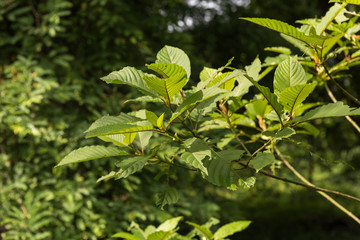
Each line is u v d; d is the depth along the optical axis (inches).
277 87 49.9
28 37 169.5
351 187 368.8
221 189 191.0
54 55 179.0
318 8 267.9
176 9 213.5
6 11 173.8
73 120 164.7
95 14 177.9
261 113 65.2
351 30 62.3
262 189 247.1
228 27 211.6
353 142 225.3
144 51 172.7
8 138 163.6
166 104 44.0
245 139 133.9
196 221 166.2
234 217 188.2
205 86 46.2
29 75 156.3
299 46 64.3
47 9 169.8
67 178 164.7
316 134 70.3
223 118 59.6
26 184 160.2
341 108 41.9
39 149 156.9
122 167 43.2
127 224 153.9
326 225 312.0
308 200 361.1
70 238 148.0
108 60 175.8
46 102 158.6
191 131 47.9
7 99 150.6
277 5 236.1
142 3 208.5
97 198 169.9
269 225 309.7
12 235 145.6
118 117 44.7
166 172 53.2
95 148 46.7
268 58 69.4
